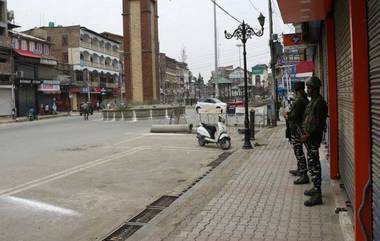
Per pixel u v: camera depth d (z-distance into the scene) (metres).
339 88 7.64
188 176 11.20
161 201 8.62
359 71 4.38
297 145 9.06
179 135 22.75
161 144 18.69
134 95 43.19
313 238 5.66
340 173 8.00
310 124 7.19
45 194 9.38
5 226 7.14
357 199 4.42
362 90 4.38
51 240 6.42
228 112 32.28
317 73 15.79
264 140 18.47
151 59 43.19
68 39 75.38
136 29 43.16
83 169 12.58
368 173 4.37
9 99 53.38
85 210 8.05
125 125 32.44
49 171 12.34
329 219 6.45
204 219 6.82
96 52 82.38
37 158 15.13
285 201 7.66
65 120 45.00
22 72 55.66
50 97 63.62
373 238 4.20
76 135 24.64
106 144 19.23
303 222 6.37
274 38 28.44
